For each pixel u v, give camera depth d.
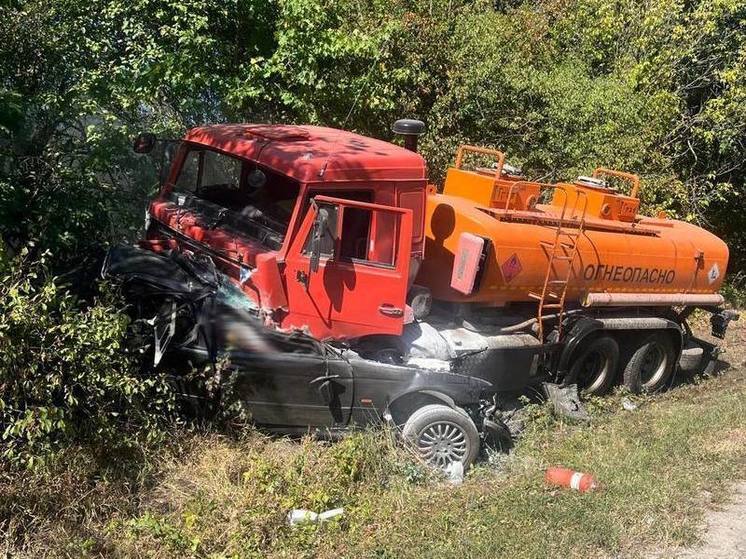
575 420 7.50
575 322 7.87
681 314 9.39
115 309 5.12
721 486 6.01
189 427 5.61
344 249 5.98
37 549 4.20
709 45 13.46
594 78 13.28
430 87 10.66
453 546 4.73
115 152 7.44
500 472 6.23
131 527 4.49
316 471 5.31
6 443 4.69
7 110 6.82
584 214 7.83
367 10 10.49
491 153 7.59
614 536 5.05
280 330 5.82
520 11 13.78
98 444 4.93
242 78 9.36
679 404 8.59
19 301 4.41
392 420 6.00
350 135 6.96
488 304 7.32
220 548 4.49
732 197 14.92
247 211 6.17
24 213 6.54
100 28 8.95
